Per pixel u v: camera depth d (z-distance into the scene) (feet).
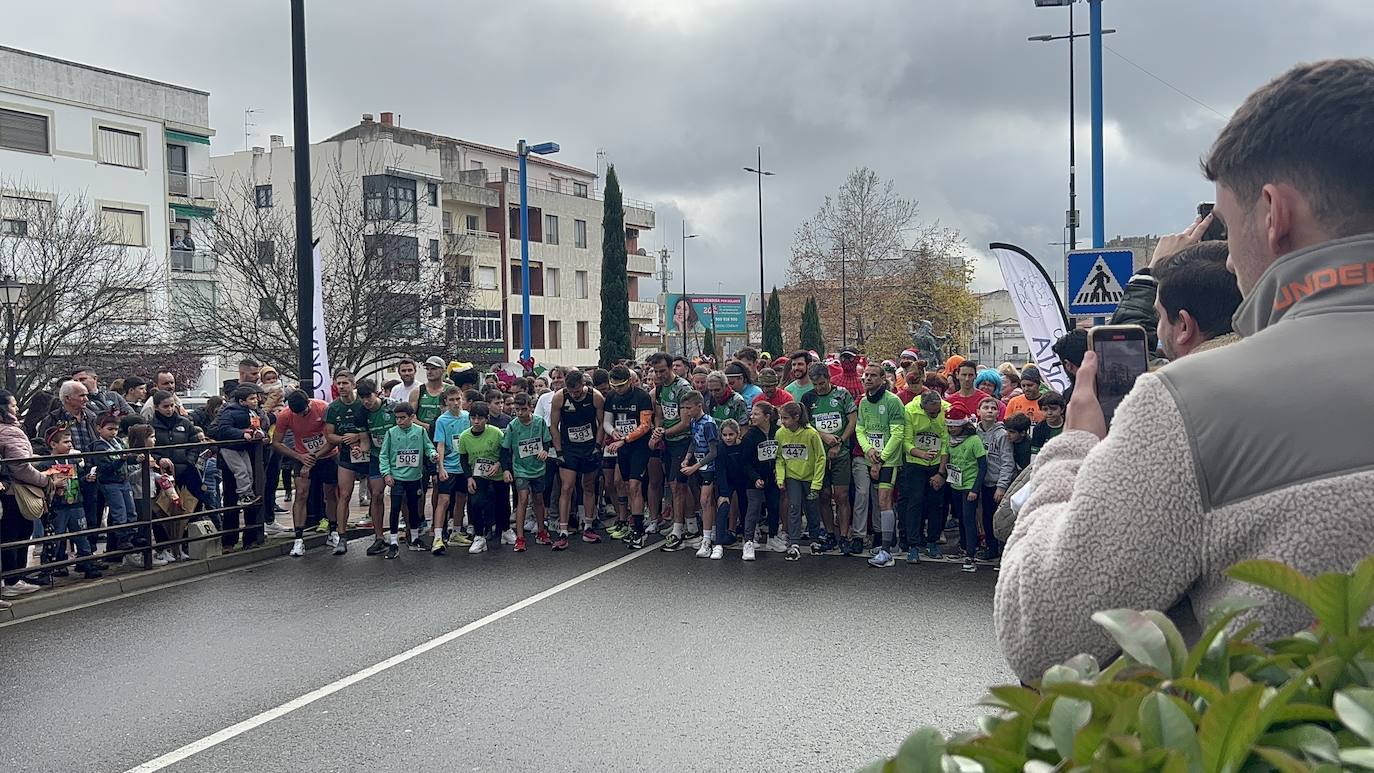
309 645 23.59
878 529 38.93
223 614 27.17
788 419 35.76
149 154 124.88
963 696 19.35
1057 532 4.21
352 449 37.91
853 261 159.12
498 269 175.42
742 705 18.79
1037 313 32.42
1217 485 3.86
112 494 32.58
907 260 160.15
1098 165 54.08
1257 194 4.38
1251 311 4.44
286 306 69.67
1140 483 3.97
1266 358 3.97
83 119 118.11
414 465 37.01
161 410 34.71
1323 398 3.79
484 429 37.81
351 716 18.31
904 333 155.63
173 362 82.58
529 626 25.35
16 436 28.76
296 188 41.75
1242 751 2.89
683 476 38.50
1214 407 3.92
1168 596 3.96
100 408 38.45
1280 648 3.49
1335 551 3.63
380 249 71.46
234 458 36.65
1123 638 3.52
